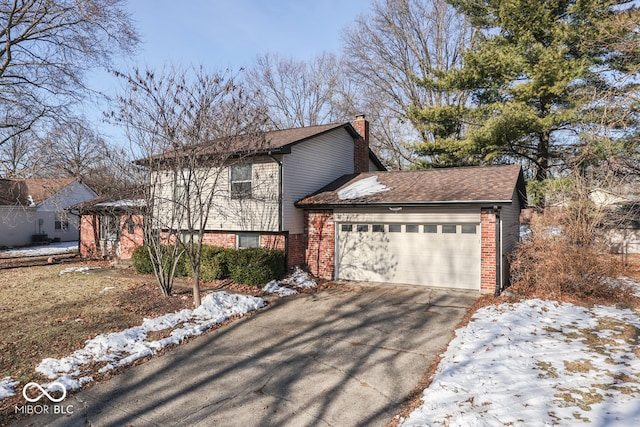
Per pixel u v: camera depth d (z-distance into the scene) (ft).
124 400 16.94
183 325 26.58
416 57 88.38
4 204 84.12
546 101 52.54
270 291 36.65
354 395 17.21
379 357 21.38
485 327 24.70
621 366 18.17
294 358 21.52
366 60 91.15
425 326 26.35
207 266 40.63
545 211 34.37
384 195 40.78
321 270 43.68
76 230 103.50
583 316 26.66
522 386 16.33
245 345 23.54
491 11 59.98
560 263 31.37
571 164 40.65
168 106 31.65
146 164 33.63
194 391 17.78
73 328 25.32
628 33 34.45
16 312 29.14
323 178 49.52
